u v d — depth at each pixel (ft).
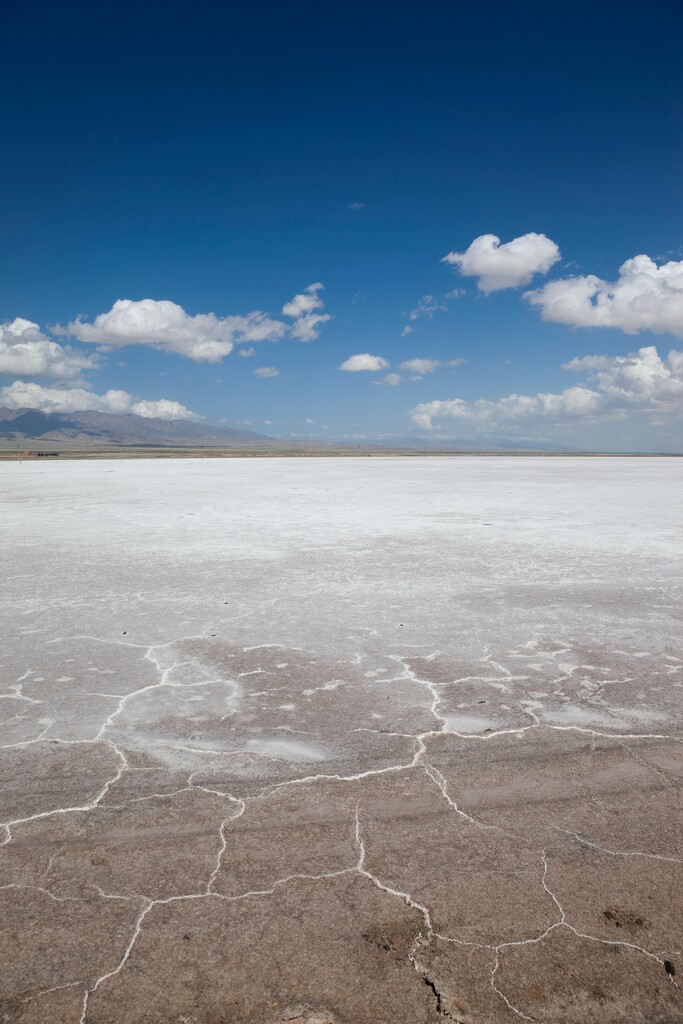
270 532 32.99
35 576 22.52
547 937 6.26
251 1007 5.53
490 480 79.15
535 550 27.55
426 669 13.60
